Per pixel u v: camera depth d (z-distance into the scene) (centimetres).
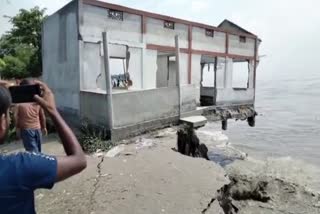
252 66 1983
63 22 1289
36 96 165
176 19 1529
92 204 518
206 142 1330
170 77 1884
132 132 1017
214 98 1727
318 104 7588
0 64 2212
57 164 140
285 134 3688
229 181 627
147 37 1409
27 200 133
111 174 650
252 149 2598
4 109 144
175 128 1136
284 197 996
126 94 998
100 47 1230
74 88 1207
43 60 1552
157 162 732
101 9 1227
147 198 537
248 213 852
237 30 2048
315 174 1506
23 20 2547
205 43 1695
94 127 1040
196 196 548
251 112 1902
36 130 679
